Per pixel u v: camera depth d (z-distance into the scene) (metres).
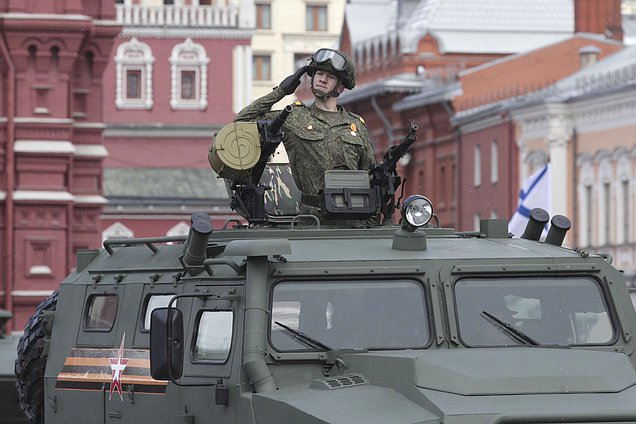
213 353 22.08
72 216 106.06
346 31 183.75
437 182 153.12
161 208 141.88
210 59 153.12
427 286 22.22
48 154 104.69
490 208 141.38
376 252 22.62
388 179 24.58
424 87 159.12
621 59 133.62
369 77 173.38
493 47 169.00
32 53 104.56
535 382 20.06
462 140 147.12
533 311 22.45
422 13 172.12
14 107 104.50
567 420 19.27
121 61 151.75
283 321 21.69
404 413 19.53
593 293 22.72
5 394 31.83
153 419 23.53
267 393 20.91
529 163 133.75
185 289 23.16
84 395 25.34
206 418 22.00
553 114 129.12
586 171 127.69
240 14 153.50
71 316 26.17
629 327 22.58
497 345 22.02
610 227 124.62
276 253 21.58
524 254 22.86
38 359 27.11
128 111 151.75
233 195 25.39
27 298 104.25
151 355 21.33
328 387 20.58
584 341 22.41
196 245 22.72
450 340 21.95
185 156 149.50
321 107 25.72
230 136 24.73
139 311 24.44
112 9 107.12
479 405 19.53
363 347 21.75
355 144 25.39
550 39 170.00
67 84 105.25
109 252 26.41
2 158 104.31
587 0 148.38
